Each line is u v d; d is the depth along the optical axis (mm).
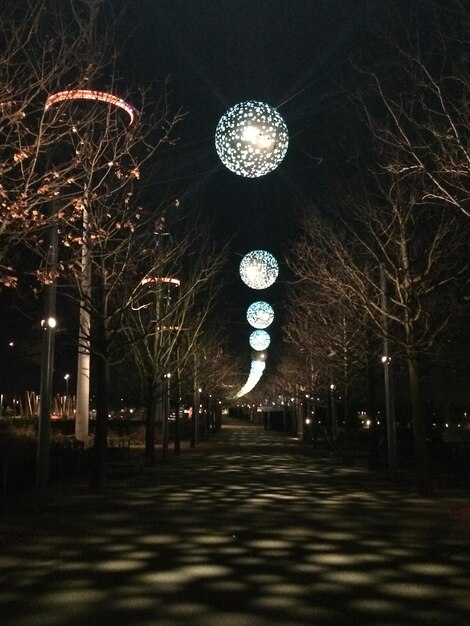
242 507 15109
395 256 19625
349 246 27641
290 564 9367
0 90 10531
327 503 15867
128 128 15508
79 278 18094
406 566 9258
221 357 54469
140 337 19953
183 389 41062
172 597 7625
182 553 10094
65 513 14156
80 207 12172
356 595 7754
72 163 12414
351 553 10141
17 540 11125
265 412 81250
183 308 30266
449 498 16859
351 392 39188
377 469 25469
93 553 10086
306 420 49469
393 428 21234
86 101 13914
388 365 21281
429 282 18172
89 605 7285
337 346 26203
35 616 6875
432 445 30516
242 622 6688
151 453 27938
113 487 19094
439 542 11039
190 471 24781
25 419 31812
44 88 11141
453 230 18234
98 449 18500
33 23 11078
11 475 17484
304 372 44625
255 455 34469
